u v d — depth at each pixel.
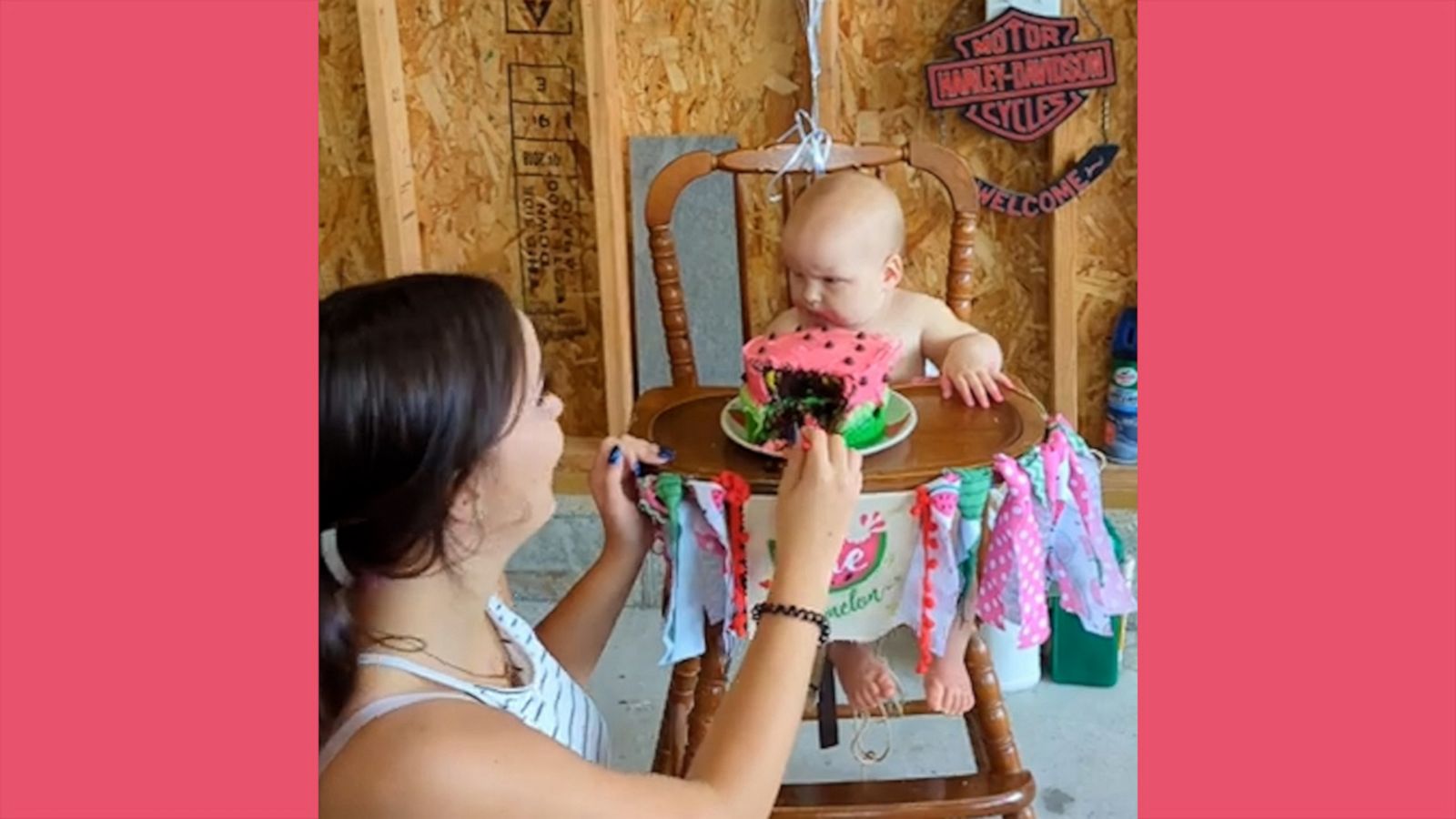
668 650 1.53
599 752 1.35
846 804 1.69
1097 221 2.52
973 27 2.38
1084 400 2.63
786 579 1.21
